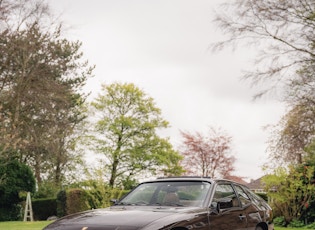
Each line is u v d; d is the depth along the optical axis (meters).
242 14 20.31
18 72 24.08
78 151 39.34
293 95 19.91
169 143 40.75
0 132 20.92
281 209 19.66
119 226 6.02
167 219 6.23
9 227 15.53
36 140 24.48
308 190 19.45
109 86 40.97
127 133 39.91
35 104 24.42
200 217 6.78
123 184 38.88
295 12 19.73
